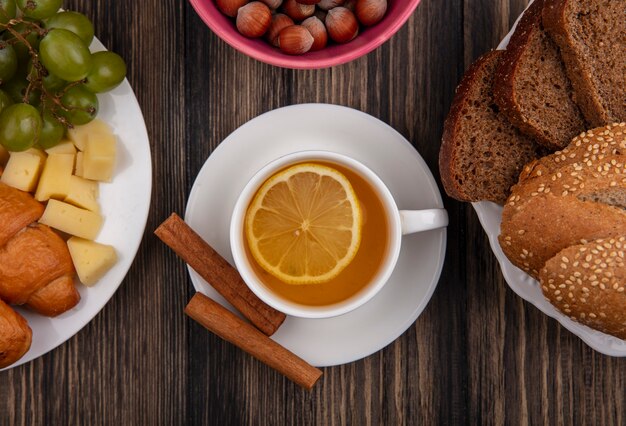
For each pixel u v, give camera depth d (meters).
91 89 0.62
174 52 0.67
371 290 0.60
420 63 0.67
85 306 0.64
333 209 0.61
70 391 0.67
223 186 0.63
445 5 0.67
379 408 0.67
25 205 0.63
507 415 0.67
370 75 0.67
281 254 0.61
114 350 0.67
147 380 0.67
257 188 0.61
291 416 0.67
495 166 0.63
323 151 0.60
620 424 0.67
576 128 0.62
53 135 0.63
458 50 0.67
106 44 0.67
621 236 0.58
